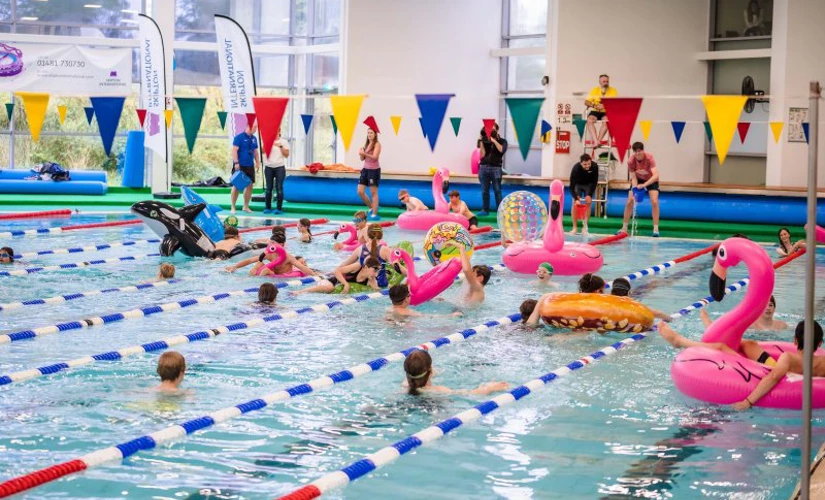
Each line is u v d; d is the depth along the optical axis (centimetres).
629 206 1616
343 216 1847
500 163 1836
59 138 2292
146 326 848
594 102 1859
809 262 352
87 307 925
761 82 1970
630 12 2005
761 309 688
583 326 847
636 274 1186
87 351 751
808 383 355
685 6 2023
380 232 1041
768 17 1948
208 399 633
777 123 1234
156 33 1889
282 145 1869
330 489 479
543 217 1375
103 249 1338
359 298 991
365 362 738
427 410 623
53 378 671
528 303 886
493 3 2300
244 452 536
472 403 641
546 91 2008
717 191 1766
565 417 615
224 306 941
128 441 536
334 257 1295
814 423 616
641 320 840
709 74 2041
